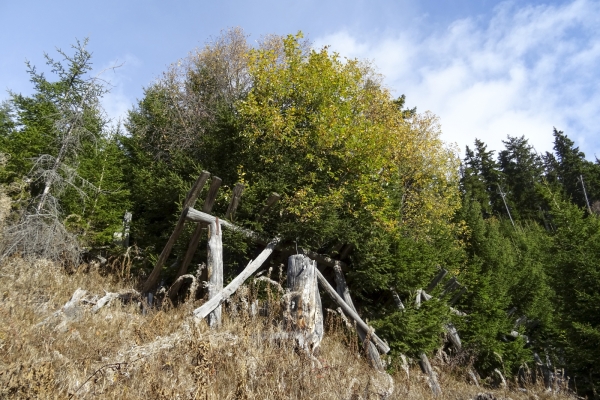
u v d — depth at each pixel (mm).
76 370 4930
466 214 24875
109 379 4648
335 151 13656
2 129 17203
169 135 17125
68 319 7262
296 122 14438
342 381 5684
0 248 10609
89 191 14422
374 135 14117
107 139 16516
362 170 13766
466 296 17062
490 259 22641
